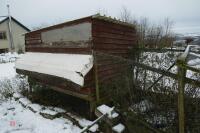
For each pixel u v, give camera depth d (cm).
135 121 491
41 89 841
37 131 566
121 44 730
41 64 693
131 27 806
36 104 748
